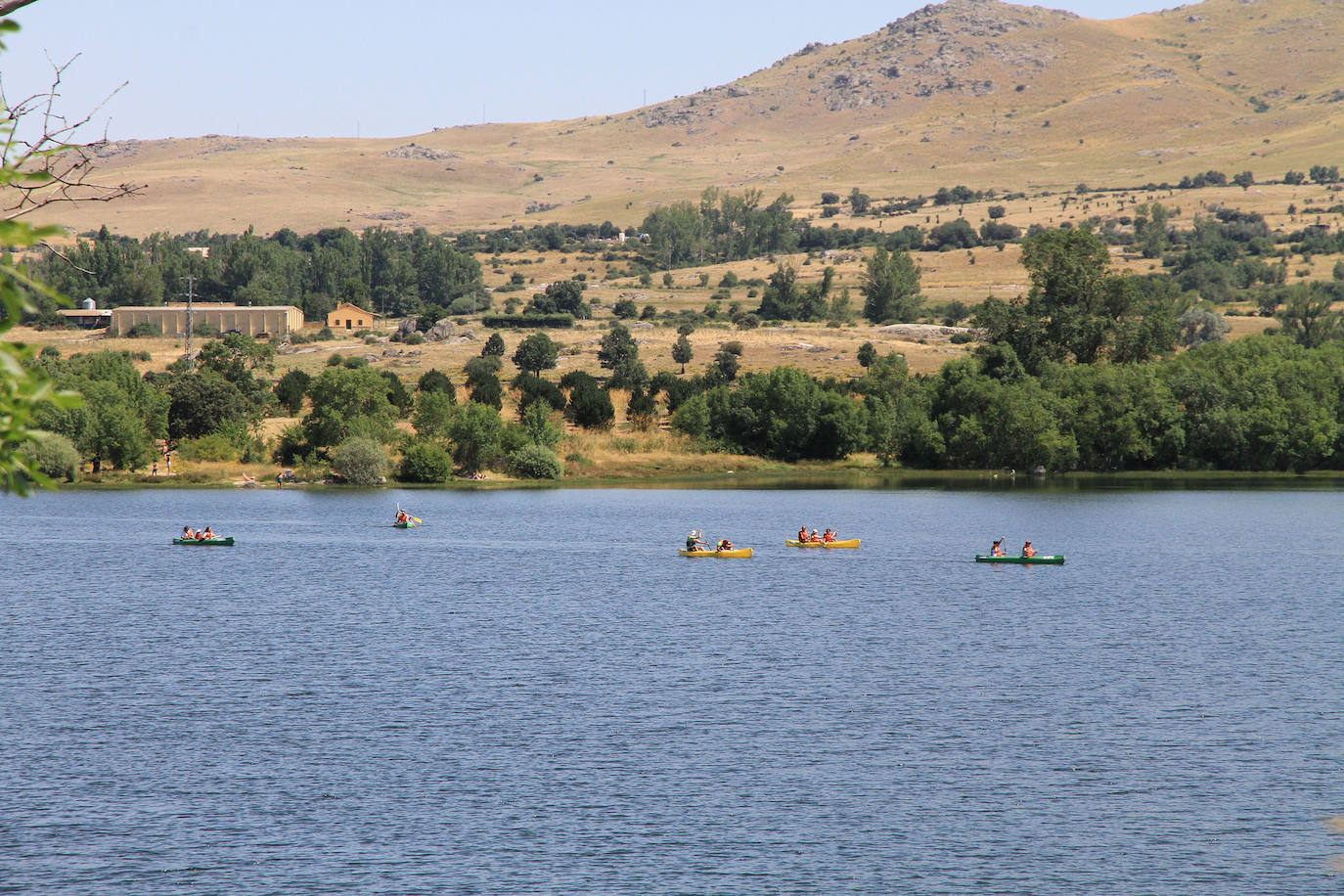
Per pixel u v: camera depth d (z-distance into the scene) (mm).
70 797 71312
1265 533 194750
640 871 62000
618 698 93438
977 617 126750
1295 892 59750
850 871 62156
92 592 140000
